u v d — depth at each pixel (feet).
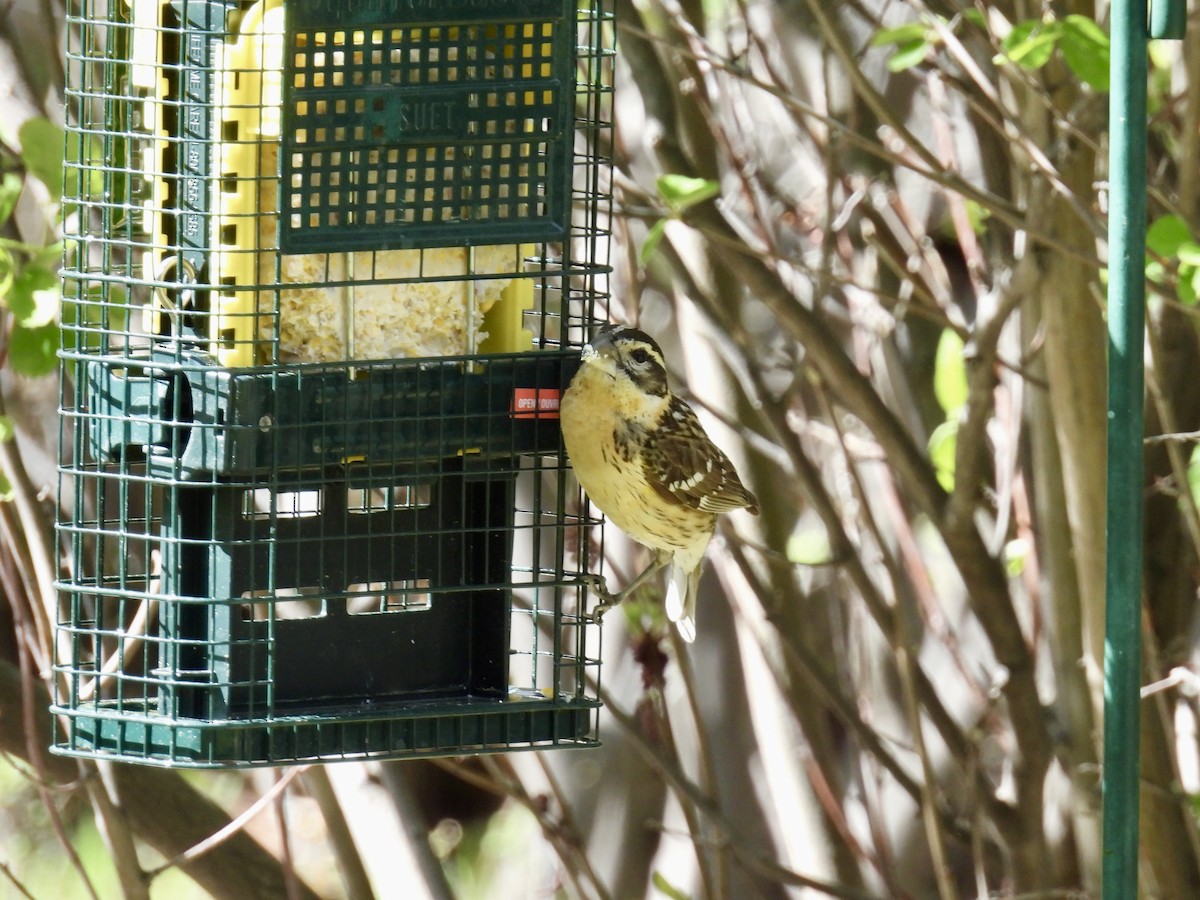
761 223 38.65
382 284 29.17
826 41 39.04
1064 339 35.32
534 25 29.60
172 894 63.21
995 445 44.73
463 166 29.32
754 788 50.16
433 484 30.25
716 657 50.67
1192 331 39.86
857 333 43.91
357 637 29.68
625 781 51.52
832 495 45.60
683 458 33.19
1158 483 38.58
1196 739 39.88
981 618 38.29
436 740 29.22
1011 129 36.73
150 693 32.09
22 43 43.24
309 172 28.14
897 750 47.70
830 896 41.81
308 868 55.93
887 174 44.47
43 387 44.52
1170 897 38.29
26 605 38.17
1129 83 25.32
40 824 63.87
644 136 40.78
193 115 28.66
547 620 40.52
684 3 40.73
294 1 27.63
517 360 30.42
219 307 28.55
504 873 62.39
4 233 36.14
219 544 28.35
